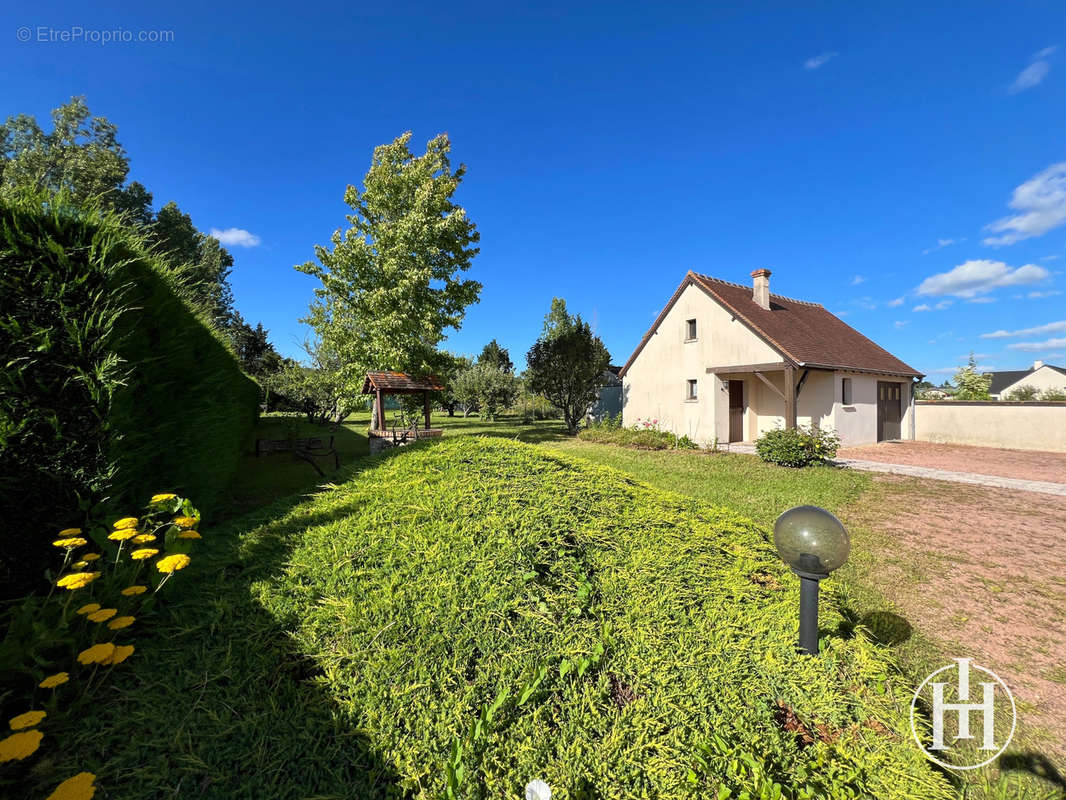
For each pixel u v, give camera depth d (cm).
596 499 363
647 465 1072
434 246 1659
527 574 255
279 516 310
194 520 226
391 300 1558
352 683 181
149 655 185
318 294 1712
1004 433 1426
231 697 170
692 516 388
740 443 1562
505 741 170
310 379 1859
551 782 157
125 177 2469
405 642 202
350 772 154
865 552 505
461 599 231
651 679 212
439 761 158
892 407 1647
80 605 184
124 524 208
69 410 255
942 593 407
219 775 143
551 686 199
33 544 242
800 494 762
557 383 1998
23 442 243
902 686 237
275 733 159
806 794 166
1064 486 834
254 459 1159
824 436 1119
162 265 384
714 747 181
